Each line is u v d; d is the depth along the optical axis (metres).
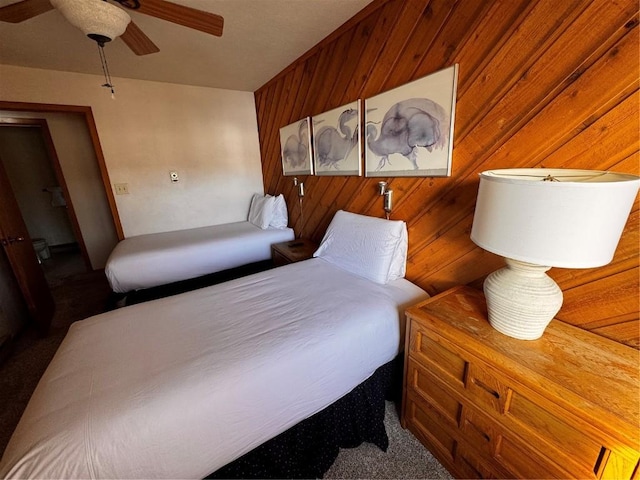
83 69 2.48
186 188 3.27
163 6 1.24
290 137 2.74
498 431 0.92
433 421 1.19
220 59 2.34
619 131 0.87
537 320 0.91
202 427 0.87
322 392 1.14
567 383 0.77
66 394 0.87
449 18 1.26
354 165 1.98
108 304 2.21
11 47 1.97
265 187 3.71
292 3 1.58
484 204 0.90
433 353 1.12
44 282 2.56
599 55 0.87
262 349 1.07
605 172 0.85
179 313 1.37
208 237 2.81
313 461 1.16
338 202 2.27
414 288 1.60
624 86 0.84
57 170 3.35
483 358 0.91
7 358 1.98
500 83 1.13
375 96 1.70
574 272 1.03
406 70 1.51
